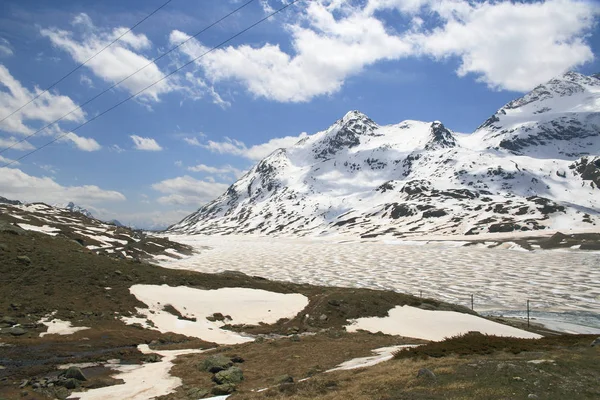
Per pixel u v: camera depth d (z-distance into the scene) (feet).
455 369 85.20
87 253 256.32
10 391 97.14
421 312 235.61
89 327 160.86
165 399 93.66
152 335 166.71
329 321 216.33
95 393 97.96
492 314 303.48
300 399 79.66
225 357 123.85
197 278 253.24
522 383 73.77
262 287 261.65
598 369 81.82
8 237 232.32
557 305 333.62
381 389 78.59
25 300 171.32
